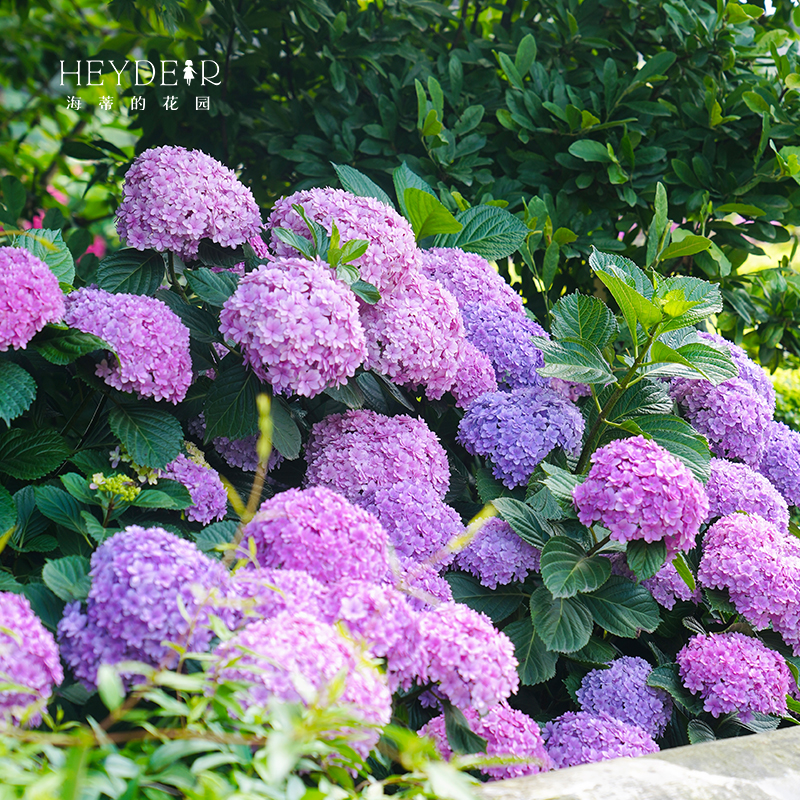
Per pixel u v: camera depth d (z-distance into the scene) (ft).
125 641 3.98
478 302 8.05
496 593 6.34
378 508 6.06
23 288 5.07
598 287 10.66
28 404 5.20
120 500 5.06
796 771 3.98
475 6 11.97
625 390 6.87
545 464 6.07
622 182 9.93
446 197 9.82
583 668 6.39
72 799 2.55
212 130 11.59
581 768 3.92
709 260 10.14
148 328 5.60
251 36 10.64
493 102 10.88
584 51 11.18
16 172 14.74
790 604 6.15
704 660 5.95
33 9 14.38
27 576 5.14
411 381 6.88
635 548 5.57
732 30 10.55
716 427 7.80
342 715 3.15
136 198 6.41
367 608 4.27
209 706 3.62
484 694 4.37
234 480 6.51
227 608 4.06
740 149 10.88
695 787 3.76
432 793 3.34
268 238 7.55
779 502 7.30
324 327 5.51
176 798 3.35
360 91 11.41
